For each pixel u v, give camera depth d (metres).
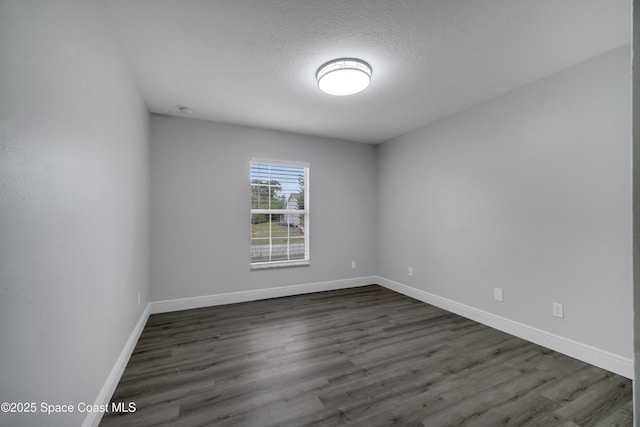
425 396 1.69
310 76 2.34
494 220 2.74
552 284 2.28
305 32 1.79
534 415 1.53
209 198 3.43
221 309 3.30
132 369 1.98
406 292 3.91
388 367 2.02
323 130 3.83
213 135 3.46
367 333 2.62
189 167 3.34
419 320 2.95
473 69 2.23
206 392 1.73
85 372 1.28
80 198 1.23
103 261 1.53
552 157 2.29
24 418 0.83
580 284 2.11
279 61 2.12
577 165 2.13
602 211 2.00
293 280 3.94
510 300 2.59
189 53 2.01
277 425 1.46
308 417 1.51
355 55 2.04
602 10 1.58
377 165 4.57
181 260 3.29
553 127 2.28
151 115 3.17
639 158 0.38
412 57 2.06
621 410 1.57
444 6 1.56
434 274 3.46
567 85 2.20
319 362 2.09
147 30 1.75
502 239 2.67
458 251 3.13
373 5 1.56
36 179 0.90
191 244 3.34
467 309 3.01
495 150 2.73
